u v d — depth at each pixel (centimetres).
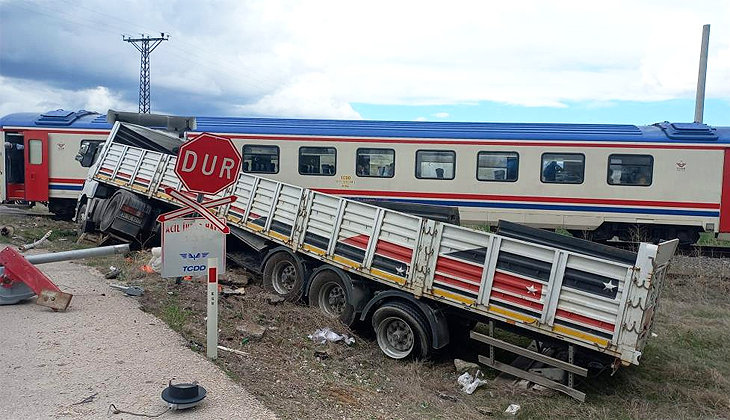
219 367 541
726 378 650
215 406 456
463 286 631
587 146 1375
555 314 573
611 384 631
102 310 685
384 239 698
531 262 589
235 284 881
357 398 546
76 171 1620
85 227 1177
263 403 477
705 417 563
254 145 1476
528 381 619
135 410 438
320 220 778
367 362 657
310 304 783
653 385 629
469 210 1423
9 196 1692
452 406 563
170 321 659
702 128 1355
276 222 839
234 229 913
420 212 791
